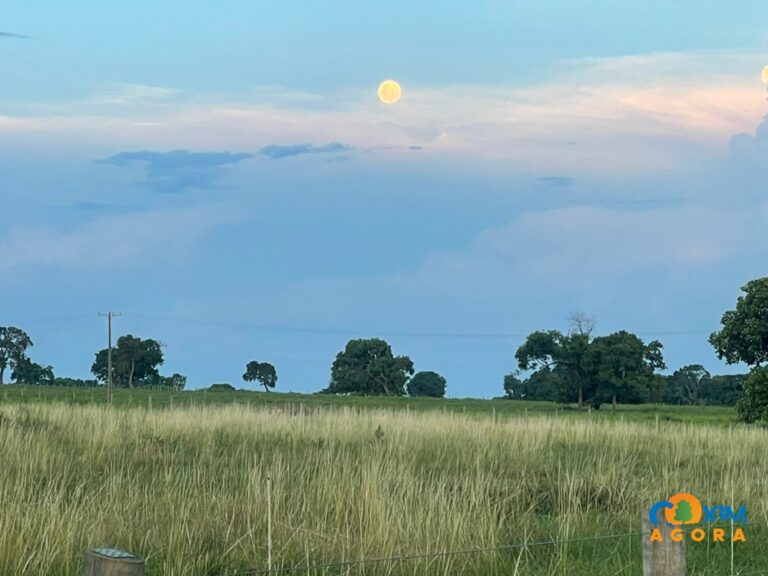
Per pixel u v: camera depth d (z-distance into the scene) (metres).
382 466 13.52
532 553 10.04
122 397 59.53
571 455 19.34
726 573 9.80
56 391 63.75
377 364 96.81
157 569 9.06
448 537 9.71
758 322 38.81
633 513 12.59
